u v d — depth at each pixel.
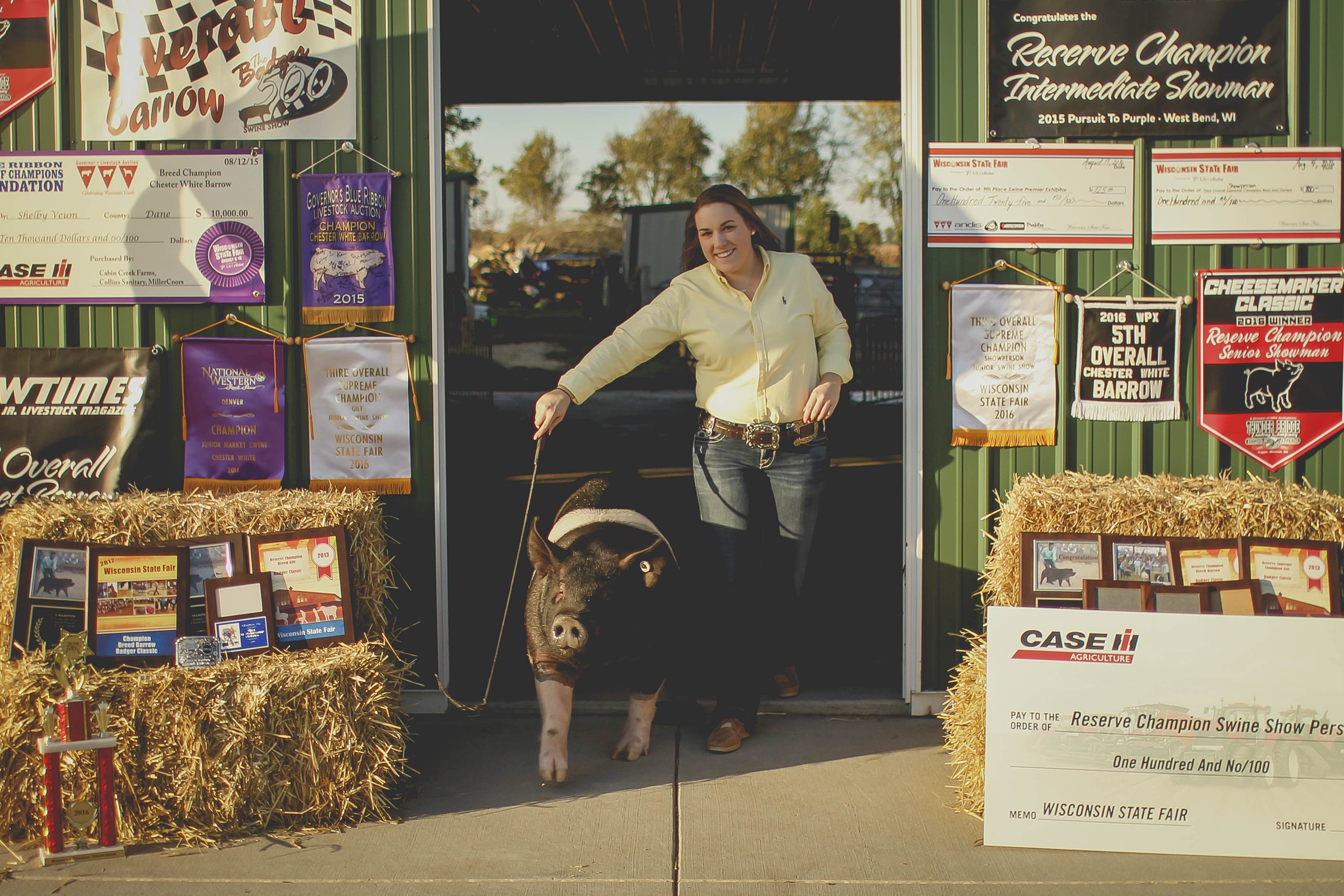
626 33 6.50
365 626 3.16
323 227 3.57
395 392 3.60
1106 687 2.66
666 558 3.06
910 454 3.60
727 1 5.82
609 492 3.66
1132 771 2.66
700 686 3.88
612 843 2.69
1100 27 3.50
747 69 7.55
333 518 3.09
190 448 3.61
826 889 2.47
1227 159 3.54
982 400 3.59
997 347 3.58
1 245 3.56
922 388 3.59
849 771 3.17
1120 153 3.55
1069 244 3.57
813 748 3.36
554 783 3.07
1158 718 2.65
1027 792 2.68
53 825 2.56
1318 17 3.52
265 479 3.62
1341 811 2.61
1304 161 3.55
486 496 6.40
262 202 3.56
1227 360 3.60
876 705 3.67
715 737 3.31
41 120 3.57
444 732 3.52
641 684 3.22
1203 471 3.63
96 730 2.64
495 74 7.57
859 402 8.48
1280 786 2.63
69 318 3.59
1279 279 3.58
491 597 4.90
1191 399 3.61
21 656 2.81
